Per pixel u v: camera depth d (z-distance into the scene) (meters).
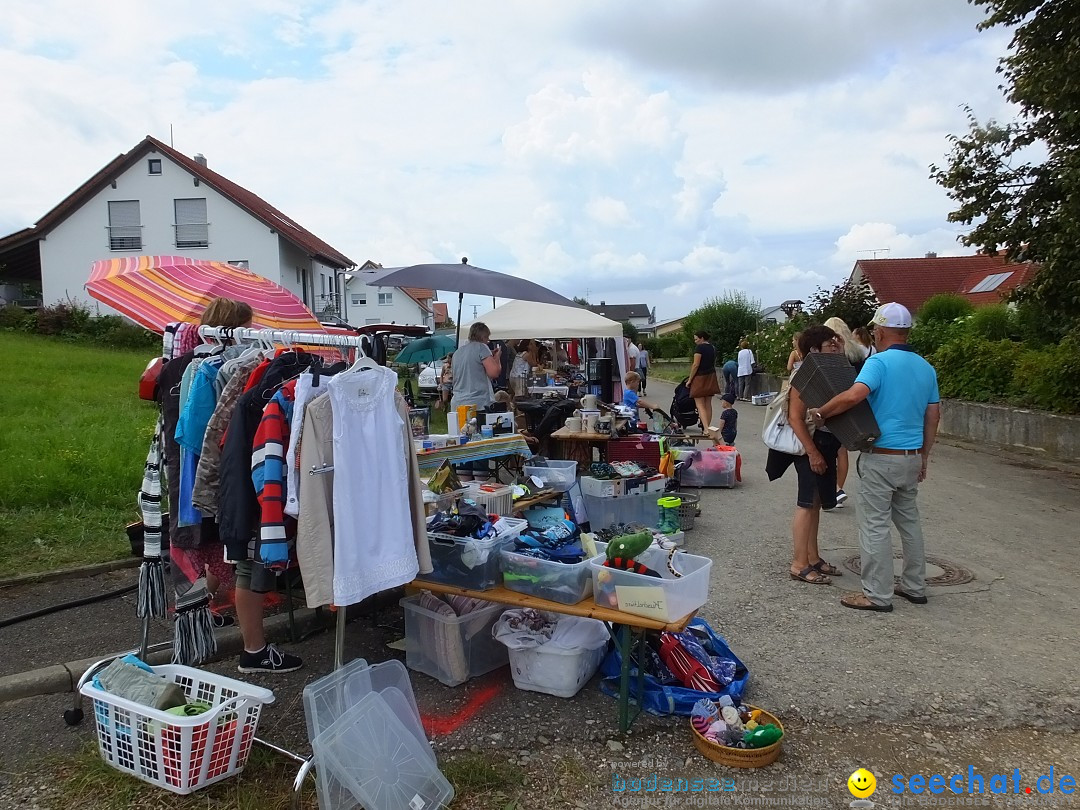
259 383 3.28
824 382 4.86
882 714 3.55
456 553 3.71
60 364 17.22
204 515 3.39
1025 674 3.95
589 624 3.73
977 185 9.91
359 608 4.70
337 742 2.69
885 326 4.90
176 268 5.34
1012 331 14.05
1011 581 5.42
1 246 28.25
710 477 8.66
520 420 8.64
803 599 5.02
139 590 3.55
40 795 2.87
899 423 4.71
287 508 3.04
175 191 28.25
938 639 4.39
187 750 2.75
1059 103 8.27
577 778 3.03
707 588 3.58
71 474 7.03
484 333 8.02
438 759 3.13
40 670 3.76
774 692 3.74
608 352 12.67
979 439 12.33
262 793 2.88
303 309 5.85
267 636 4.31
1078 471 9.77
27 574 5.08
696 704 3.38
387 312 53.69
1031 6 8.46
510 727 3.40
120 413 11.22
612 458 7.60
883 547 4.79
